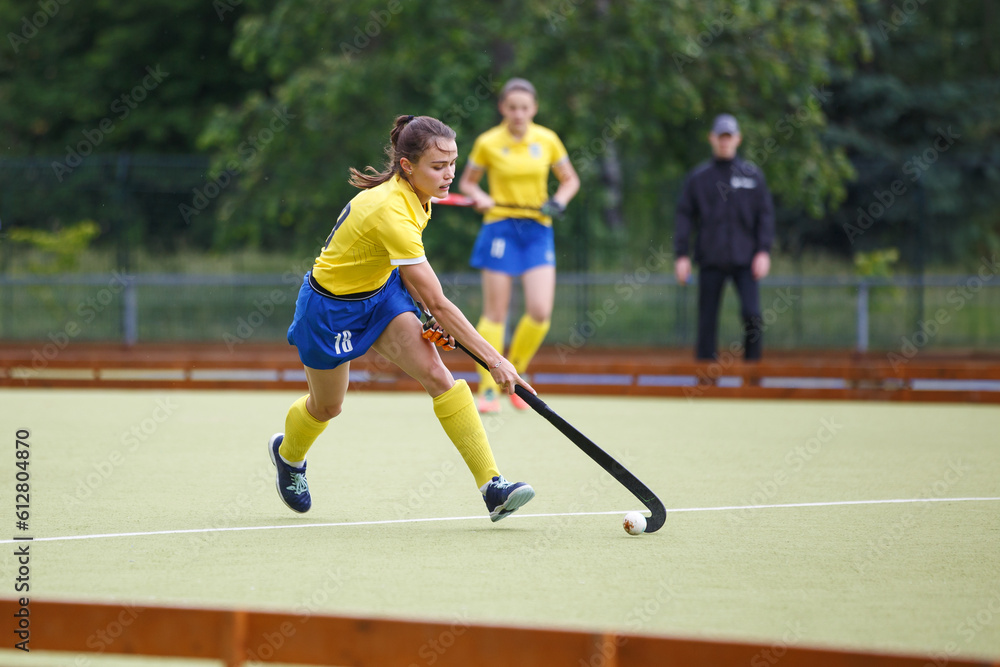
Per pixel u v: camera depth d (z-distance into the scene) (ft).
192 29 265.95
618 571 41.42
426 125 45.24
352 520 51.29
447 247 202.39
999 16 278.46
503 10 182.50
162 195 164.76
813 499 56.90
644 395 110.93
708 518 51.80
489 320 93.81
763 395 108.68
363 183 46.75
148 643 29.99
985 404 104.63
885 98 257.34
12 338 165.78
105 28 275.18
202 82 272.51
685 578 40.47
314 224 190.39
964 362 154.81
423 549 44.96
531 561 42.93
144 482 61.77
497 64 196.34
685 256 113.09
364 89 178.50
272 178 191.21
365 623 29.25
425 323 47.85
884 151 253.85
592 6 179.73
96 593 38.42
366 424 87.92
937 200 202.69
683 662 27.61
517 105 89.86
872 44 263.90
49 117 271.28
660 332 159.63
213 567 42.04
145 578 40.47
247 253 186.39
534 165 91.04
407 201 45.78
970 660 25.94
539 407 47.32
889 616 35.99
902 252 183.32
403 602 37.22
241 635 29.73
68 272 165.48
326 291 46.32
